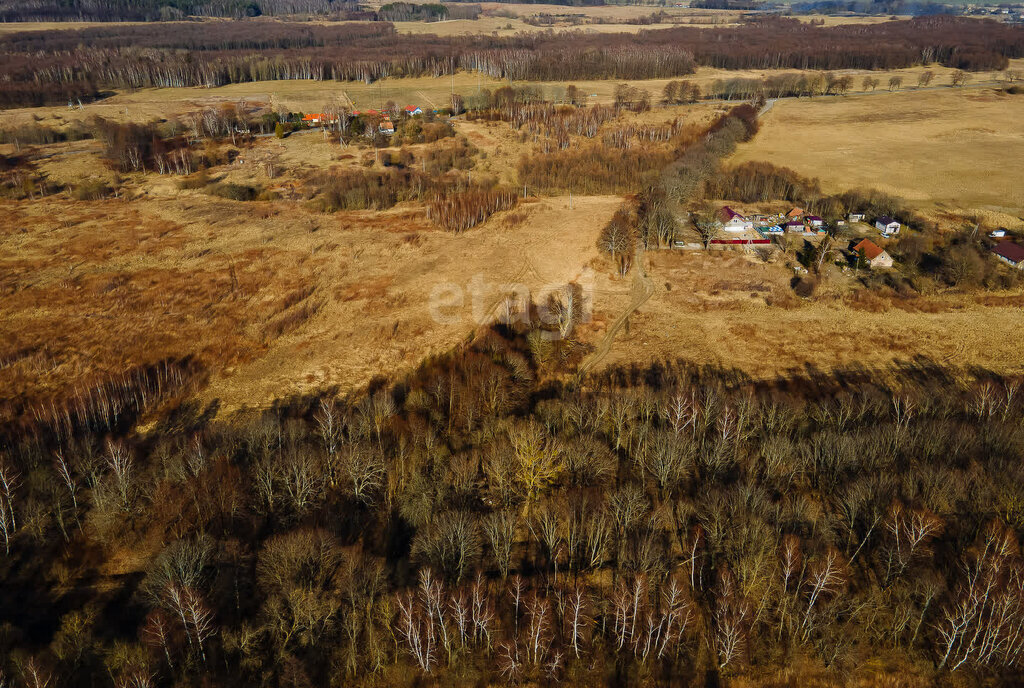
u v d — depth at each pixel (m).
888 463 69.06
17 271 125.94
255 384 93.38
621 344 104.56
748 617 54.31
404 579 57.97
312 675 50.62
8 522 62.94
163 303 115.56
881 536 60.72
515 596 56.16
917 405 81.56
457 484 66.62
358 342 104.44
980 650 51.03
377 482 67.31
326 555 55.94
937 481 63.72
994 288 120.50
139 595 55.84
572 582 58.44
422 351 101.50
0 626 53.03
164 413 86.56
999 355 100.12
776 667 52.41
